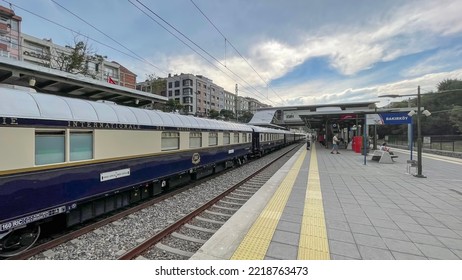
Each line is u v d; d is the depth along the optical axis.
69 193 4.67
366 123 15.48
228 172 12.98
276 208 5.95
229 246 3.94
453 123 39.19
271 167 14.41
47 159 4.34
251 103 111.62
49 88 6.95
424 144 26.03
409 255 3.68
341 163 15.20
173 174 8.12
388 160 15.20
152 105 10.61
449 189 8.01
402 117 14.84
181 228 5.39
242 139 15.66
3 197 3.64
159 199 7.30
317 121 34.97
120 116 5.98
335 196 7.12
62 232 5.17
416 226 4.83
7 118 3.68
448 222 5.04
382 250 3.84
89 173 5.09
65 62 23.91
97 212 5.57
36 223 4.30
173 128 8.02
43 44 32.06
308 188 8.14
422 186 8.48
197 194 8.27
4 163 3.65
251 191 8.71
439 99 47.44
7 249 4.09
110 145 5.61
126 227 5.39
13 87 4.41
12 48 27.98
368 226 4.82
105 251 4.36
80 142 4.96
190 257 3.95
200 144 10.09
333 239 4.23
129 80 52.50
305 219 5.20
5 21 27.97
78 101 5.14
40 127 4.13
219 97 88.12
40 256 4.14
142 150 6.64
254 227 4.73
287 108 45.59
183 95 72.75
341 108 41.09
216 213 6.38
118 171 5.84
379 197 7.01
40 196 4.15
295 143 56.19
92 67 26.67
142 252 4.28
